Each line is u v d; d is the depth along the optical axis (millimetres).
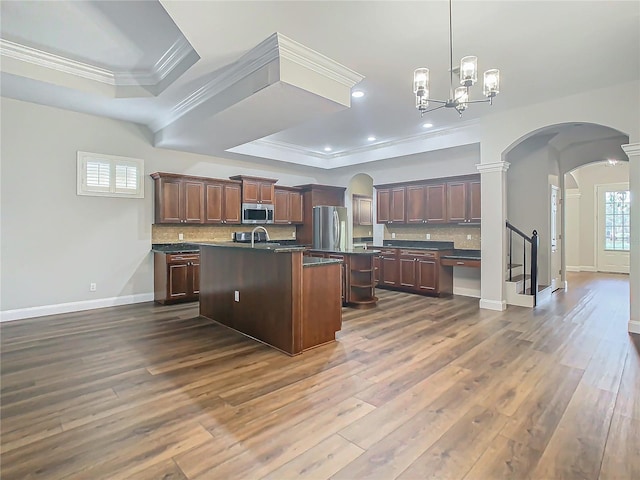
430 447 1923
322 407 2350
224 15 2662
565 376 2809
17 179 4520
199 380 2770
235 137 5051
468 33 2961
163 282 5441
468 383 2695
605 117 4062
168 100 4461
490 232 5109
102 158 5184
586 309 5078
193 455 1862
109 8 2912
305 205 8008
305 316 3453
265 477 1697
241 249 3877
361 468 1760
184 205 5824
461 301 5715
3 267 4449
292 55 3158
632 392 2539
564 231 7059
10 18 3057
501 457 1837
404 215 7090
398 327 4207
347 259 5344
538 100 4465
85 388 2631
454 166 6559
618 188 9258
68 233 4930
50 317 4660
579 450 1887
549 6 2602
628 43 3117
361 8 2609
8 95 4301
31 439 1999
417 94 2734
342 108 3805
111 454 1869
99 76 4145
